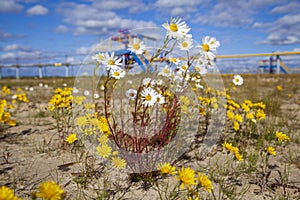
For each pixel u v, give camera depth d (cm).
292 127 79
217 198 38
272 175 47
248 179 45
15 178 44
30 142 65
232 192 38
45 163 51
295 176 46
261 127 79
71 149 57
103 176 44
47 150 58
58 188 21
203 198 38
